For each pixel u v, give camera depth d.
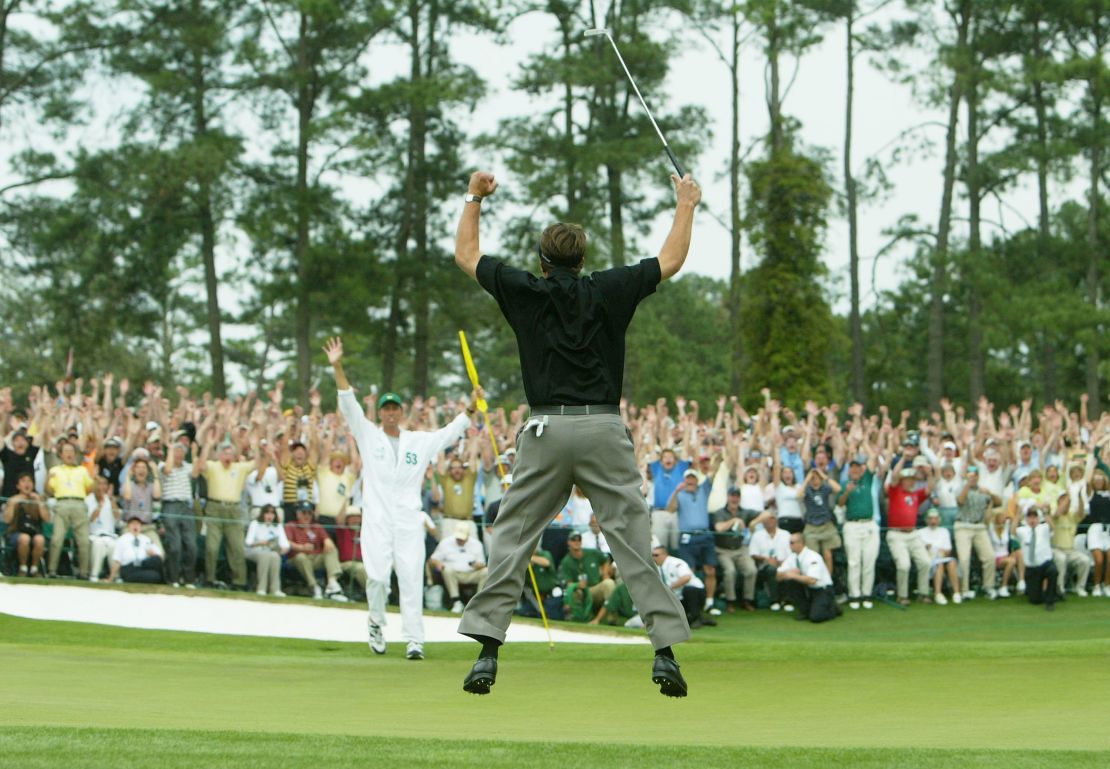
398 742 10.16
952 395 103.69
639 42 76.75
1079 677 17.09
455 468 37.03
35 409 38.75
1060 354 98.69
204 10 73.62
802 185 71.50
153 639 26.94
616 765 9.30
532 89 75.62
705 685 16.75
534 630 32.44
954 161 79.88
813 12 78.62
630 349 96.12
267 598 33.62
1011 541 40.84
